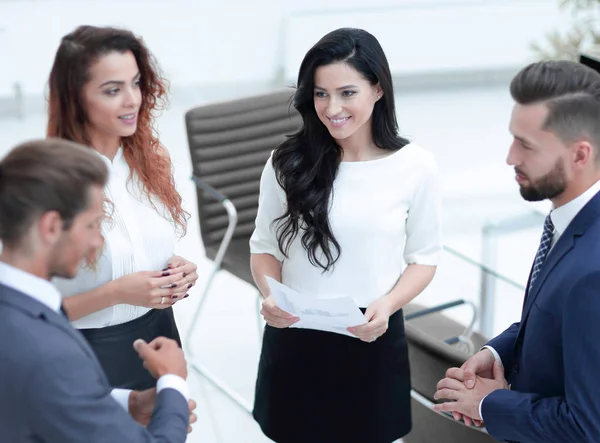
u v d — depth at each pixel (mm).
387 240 2430
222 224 3762
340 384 2537
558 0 6734
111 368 2328
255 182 3805
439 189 2484
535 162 1868
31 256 1566
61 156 1571
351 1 6500
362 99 2309
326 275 2463
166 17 6230
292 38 6500
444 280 4406
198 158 3691
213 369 3852
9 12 5891
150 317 2391
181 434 1730
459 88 6949
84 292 2250
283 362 2561
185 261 2432
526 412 1948
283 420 2611
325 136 2402
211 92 6543
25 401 1516
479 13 6699
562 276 1869
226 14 6352
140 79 2314
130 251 2285
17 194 1532
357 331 2352
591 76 1831
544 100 1822
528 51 6852
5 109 6125
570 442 1872
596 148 1825
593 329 1784
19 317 1529
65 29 6051
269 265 2586
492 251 3293
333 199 2412
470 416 2086
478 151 5910
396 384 2568
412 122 6363
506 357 2244
